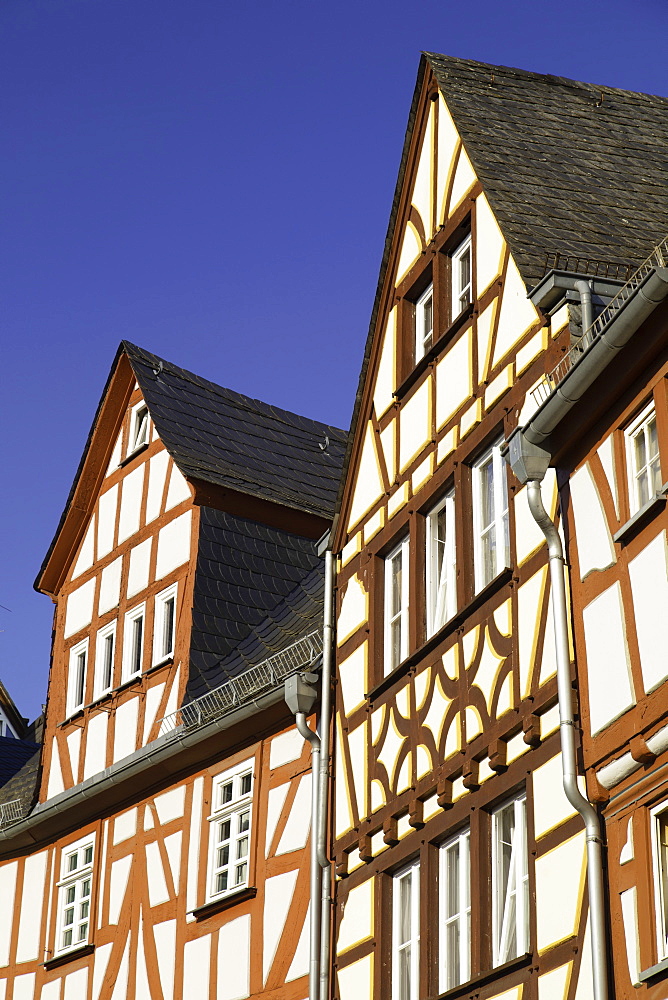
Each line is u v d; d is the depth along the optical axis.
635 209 16.39
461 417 15.38
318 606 19.78
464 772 13.83
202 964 17.89
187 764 19.36
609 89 19.08
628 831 11.43
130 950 19.19
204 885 18.38
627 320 11.92
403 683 15.35
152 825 19.66
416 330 17.19
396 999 14.40
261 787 18.00
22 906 21.66
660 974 10.76
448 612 15.01
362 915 15.23
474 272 15.76
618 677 11.80
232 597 20.86
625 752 11.60
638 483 12.13
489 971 12.68
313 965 15.62
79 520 23.41
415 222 17.31
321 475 24.12
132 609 21.66
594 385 12.52
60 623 23.17
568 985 11.79
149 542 21.89
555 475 13.33
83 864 20.97
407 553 16.06
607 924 11.45
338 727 16.59
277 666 18.59
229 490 21.59
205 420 23.20
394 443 16.72
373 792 15.48
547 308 14.15
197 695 19.77
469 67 17.89
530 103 17.88
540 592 13.31
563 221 15.56
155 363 23.53
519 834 13.09
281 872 17.22
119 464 22.98
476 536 14.76
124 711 20.92
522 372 14.41
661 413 11.79
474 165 16.17
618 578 12.02
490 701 13.70
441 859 14.14
